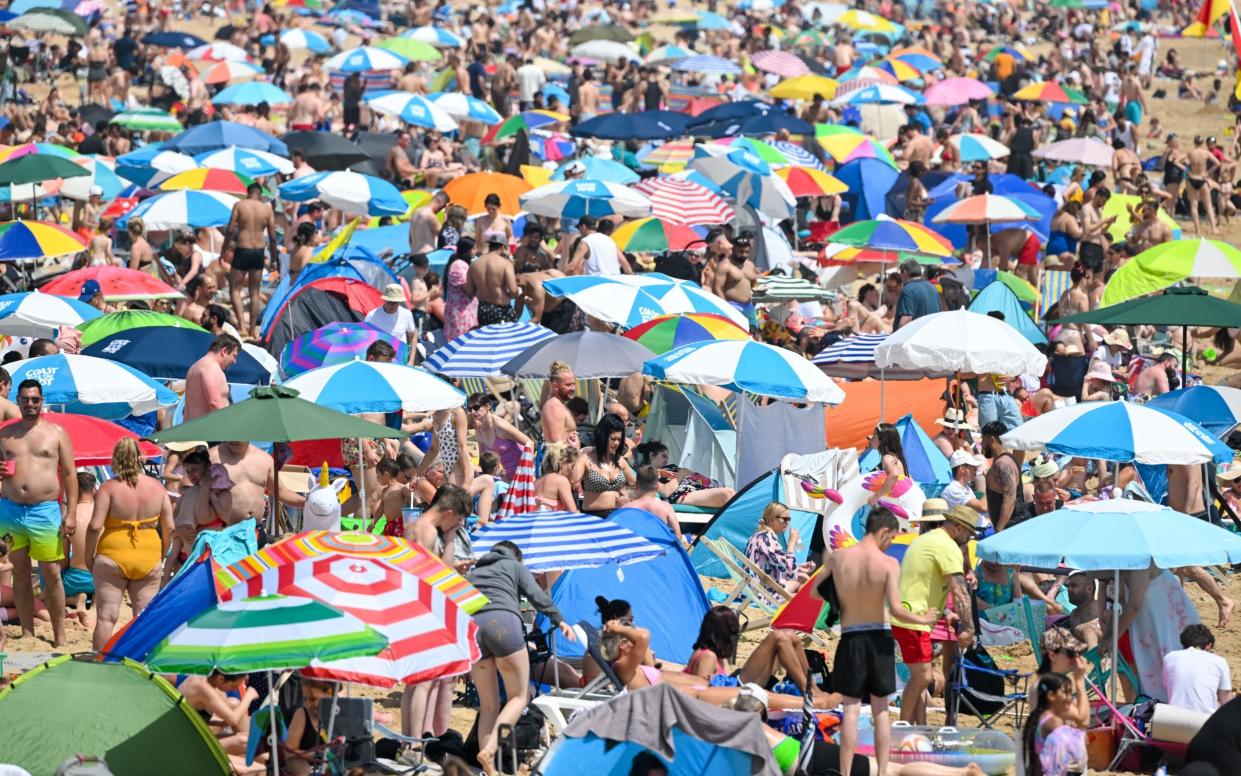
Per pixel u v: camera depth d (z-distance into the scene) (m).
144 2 188.12
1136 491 54.00
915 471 57.19
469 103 122.44
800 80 140.50
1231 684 43.47
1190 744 33.22
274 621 29.22
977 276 86.12
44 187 91.44
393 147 110.44
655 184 89.19
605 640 36.53
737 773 30.36
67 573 44.56
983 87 141.75
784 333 73.81
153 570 40.59
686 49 165.75
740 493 52.12
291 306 67.12
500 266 67.88
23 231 74.38
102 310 66.62
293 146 105.38
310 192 88.12
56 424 42.41
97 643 40.38
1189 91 178.50
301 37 157.38
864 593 33.50
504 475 53.69
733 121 115.00
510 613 34.59
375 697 41.47
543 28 186.12
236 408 38.72
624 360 55.94
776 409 57.47
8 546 42.09
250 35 179.12
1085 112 138.38
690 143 111.00
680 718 29.91
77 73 161.12
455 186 85.75
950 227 100.56
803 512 53.09
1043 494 52.81
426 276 74.19
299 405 39.09
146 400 49.19
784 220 107.62
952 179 104.25
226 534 38.31
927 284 73.19
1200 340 88.31
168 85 141.00
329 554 32.84
